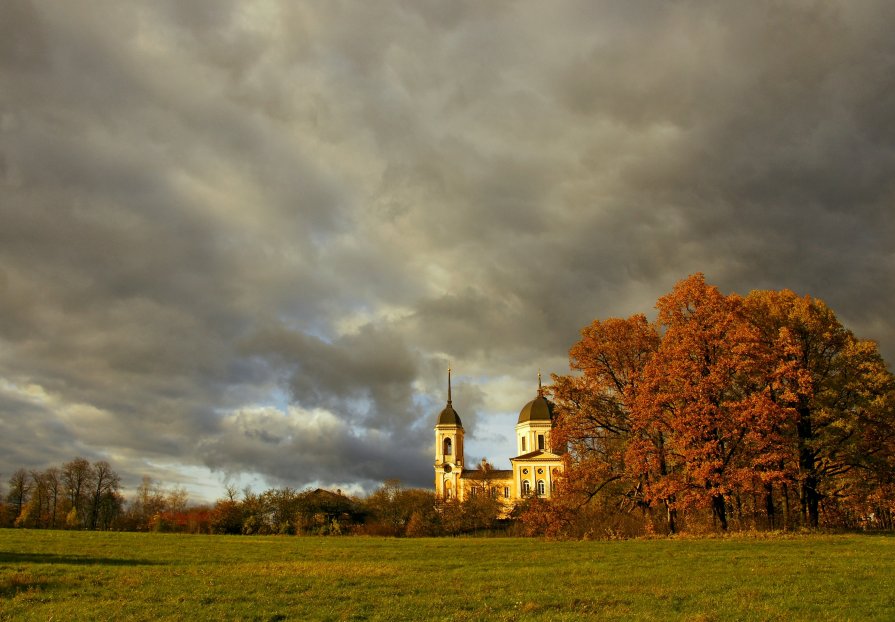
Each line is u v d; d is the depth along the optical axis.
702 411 42.31
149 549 39.84
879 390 46.81
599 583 24.12
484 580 25.09
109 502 111.75
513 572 27.19
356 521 100.31
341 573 27.06
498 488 164.62
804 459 47.59
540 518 48.66
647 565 28.86
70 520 101.81
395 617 18.61
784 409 41.88
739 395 46.72
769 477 41.16
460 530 103.31
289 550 39.56
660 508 48.81
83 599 21.23
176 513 109.88
